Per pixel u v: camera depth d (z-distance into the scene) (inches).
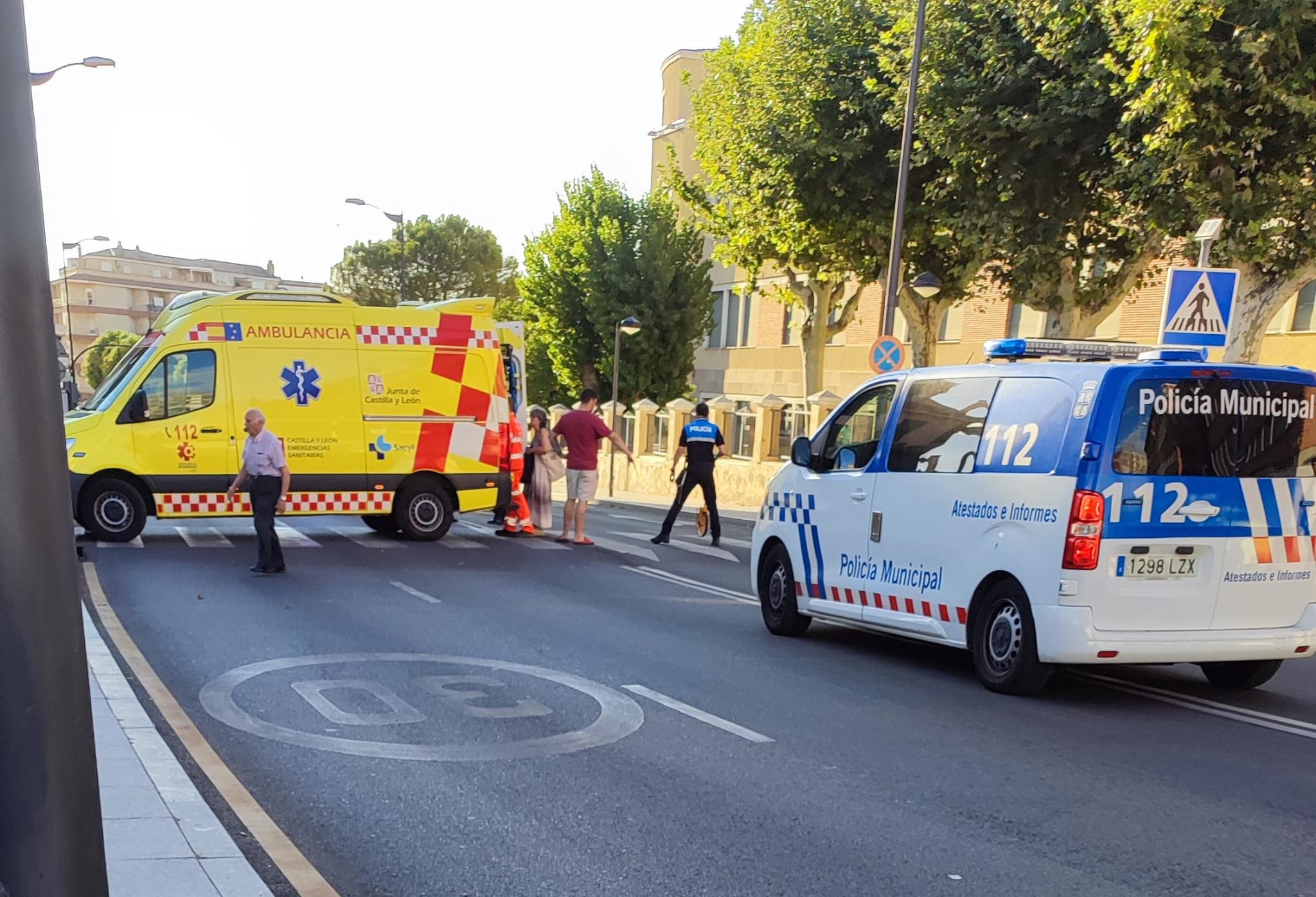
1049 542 261.7
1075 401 265.3
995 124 631.8
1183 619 262.8
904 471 311.7
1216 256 525.0
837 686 285.0
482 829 180.7
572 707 256.7
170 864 152.4
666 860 168.2
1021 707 266.4
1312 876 165.2
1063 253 663.8
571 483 608.1
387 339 572.1
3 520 78.7
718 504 1003.3
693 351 1510.8
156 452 528.1
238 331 543.8
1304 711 270.2
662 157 1710.1
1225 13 475.2
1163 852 173.5
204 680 274.7
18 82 78.9
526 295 1596.9
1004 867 166.9
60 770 82.1
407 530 580.7
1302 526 272.8
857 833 179.9
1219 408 265.0
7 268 78.4
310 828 180.5
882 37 698.8
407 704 256.2
